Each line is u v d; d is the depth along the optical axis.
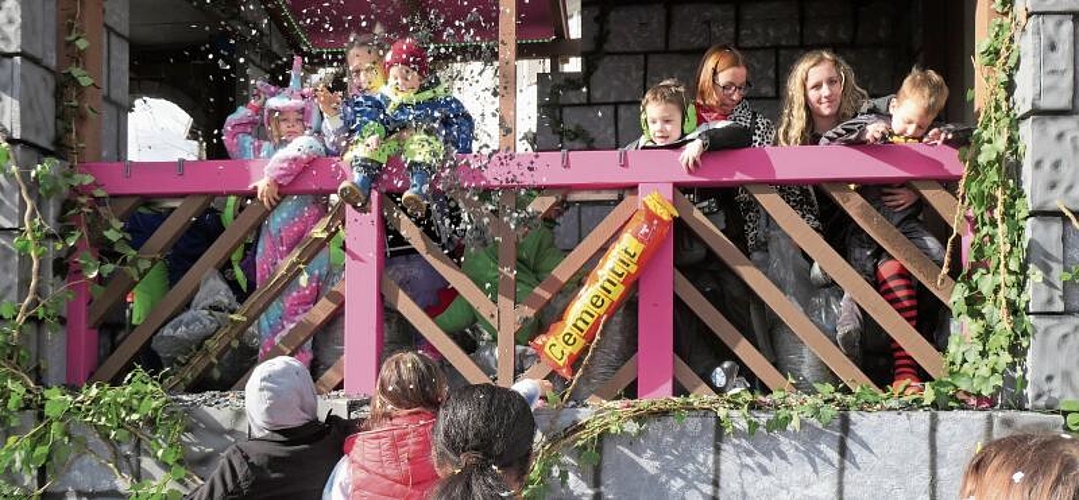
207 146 8.10
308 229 4.39
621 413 3.67
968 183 3.75
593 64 7.29
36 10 4.11
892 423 3.60
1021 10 3.65
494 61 4.54
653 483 3.67
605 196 4.00
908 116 3.98
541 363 3.89
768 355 4.25
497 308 3.98
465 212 3.97
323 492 3.16
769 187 3.91
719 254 3.90
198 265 4.20
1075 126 3.57
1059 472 1.49
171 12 7.29
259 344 4.55
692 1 7.23
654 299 3.88
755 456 3.64
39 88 4.13
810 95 4.31
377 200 4.00
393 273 4.36
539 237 4.48
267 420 3.16
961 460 3.56
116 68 5.39
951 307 3.77
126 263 4.34
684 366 3.90
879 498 3.59
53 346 4.14
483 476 2.08
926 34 6.55
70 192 4.19
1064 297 3.57
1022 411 3.57
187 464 3.89
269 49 7.47
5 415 3.93
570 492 3.70
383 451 2.98
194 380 4.21
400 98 4.04
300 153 4.03
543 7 6.87
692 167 3.88
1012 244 3.66
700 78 4.60
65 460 3.94
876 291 3.91
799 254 4.22
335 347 4.39
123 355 4.21
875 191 4.08
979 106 3.94
